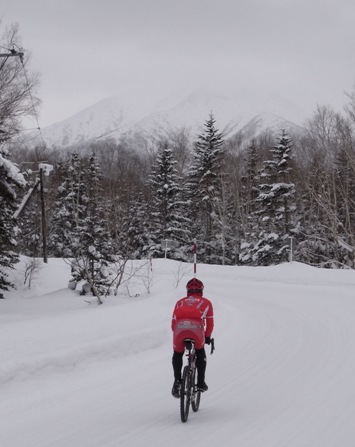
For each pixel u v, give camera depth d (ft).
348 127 127.13
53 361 29.09
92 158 210.59
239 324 50.19
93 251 64.28
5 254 97.60
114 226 166.20
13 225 98.68
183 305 23.26
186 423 20.94
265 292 81.05
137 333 36.63
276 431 19.57
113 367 31.30
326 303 65.46
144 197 207.72
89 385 27.48
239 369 31.40
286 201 153.17
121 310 45.55
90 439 19.10
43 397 25.00
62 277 115.24
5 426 20.86
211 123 183.42
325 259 161.27
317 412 22.07
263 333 45.06
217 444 18.20
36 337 33.19
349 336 42.32
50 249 192.75
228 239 184.34
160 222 189.16
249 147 198.39
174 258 182.70
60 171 220.43
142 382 28.45
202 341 22.74
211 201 178.81
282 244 153.69
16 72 70.23
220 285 92.99
